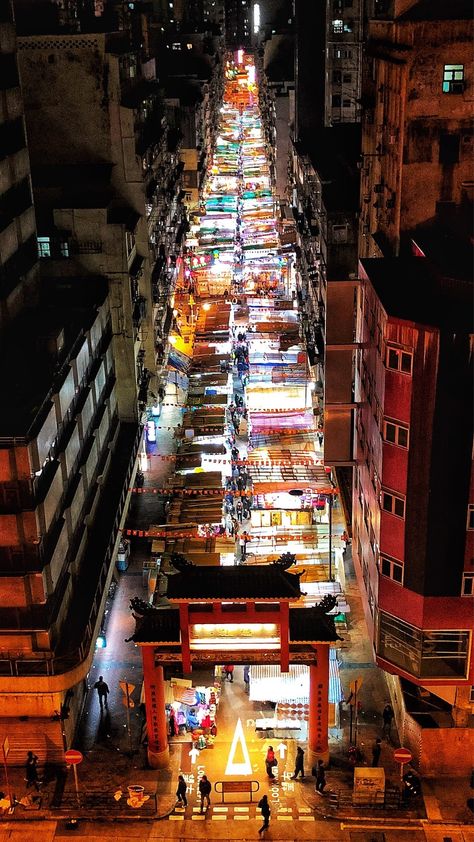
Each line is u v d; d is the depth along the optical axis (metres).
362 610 58.91
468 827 43.47
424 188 51.72
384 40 52.78
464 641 43.25
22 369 49.00
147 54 88.12
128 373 69.81
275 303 108.38
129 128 69.94
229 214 146.12
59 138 70.25
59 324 53.62
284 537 65.50
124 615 59.41
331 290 50.72
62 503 48.88
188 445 74.81
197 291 116.31
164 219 90.38
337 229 71.31
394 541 43.03
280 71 150.88
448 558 41.56
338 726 50.16
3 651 45.47
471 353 38.59
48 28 69.94
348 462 54.38
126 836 43.56
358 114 98.06
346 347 51.31
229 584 43.78
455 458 40.09
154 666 45.94
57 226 65.88
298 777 46.75
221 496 66.88
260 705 52.12
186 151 129.62
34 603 44.12
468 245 47.69
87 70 68.06
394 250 53.47
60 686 45.50
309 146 89.69
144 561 65.25
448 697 45.06
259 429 77.12
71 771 47.50
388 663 45.66
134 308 70.12
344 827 43.69
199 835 43.50
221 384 86.94
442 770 46.44
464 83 49.47
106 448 62.97
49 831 43.97
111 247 66.06
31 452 41.94
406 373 40.28
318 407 79.06
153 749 47.41
